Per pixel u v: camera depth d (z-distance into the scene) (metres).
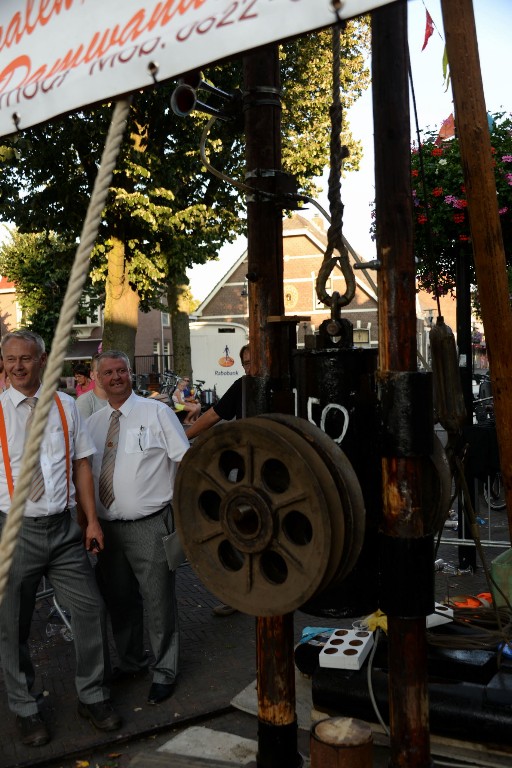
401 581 2.05
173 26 1.58
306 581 1.89
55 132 14.22
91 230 1.42
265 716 2.41
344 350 2.16
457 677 3.18
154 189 14.38
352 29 14.59
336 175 2.19
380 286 2.06
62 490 3.55
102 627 3.63
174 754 2.96
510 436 2.62
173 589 3.94
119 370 3.92
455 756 3.03
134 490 3.84
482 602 4.06
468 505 2.61
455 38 2.38
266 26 1.46
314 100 15.39
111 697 3.89
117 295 15.50
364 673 3.31
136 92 1.60
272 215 2.44
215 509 2.16
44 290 31.00
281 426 1.96
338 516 1.88
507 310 2.51
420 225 5.06
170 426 3.91
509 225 4.88
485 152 2.43
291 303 33.84
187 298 19.92
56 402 3.62
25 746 3.39
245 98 2.43
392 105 2.01
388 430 2.04
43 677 4.16
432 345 2.41
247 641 4.68
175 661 3.88
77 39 1.73
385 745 3.18
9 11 1.90
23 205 15.34
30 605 3.54
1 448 3.48
